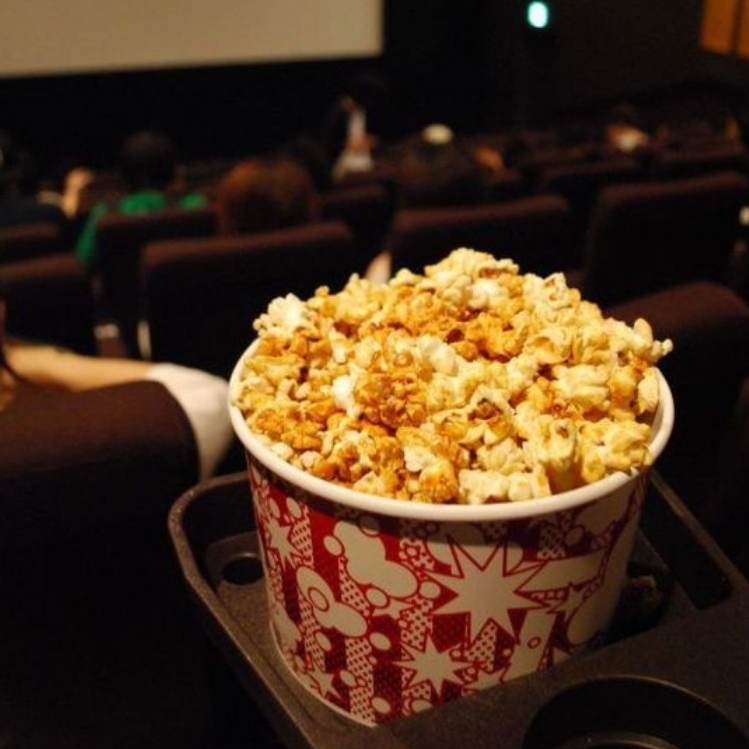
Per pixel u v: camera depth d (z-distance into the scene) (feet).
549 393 1.58
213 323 5.41
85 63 18.92
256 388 1.70
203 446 2.73
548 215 6.21
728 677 1.55
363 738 1.48
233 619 1.76
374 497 1.40
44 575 2.52
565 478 1.46
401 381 1.56
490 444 1.47
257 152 21.57
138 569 2.60
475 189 7.22
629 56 19.35
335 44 20.21
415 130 21.85
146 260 5.05
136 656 2.84
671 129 16.43
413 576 1.47
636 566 1.97
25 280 5.58
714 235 6.57
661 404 1.65
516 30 20.08
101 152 20.62
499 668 1.58
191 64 19.52
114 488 2.37
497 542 1.42
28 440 2.28
